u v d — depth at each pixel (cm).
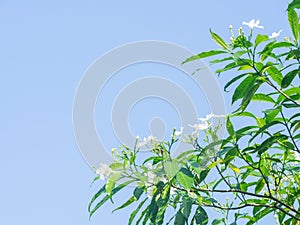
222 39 225
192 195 233
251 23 225
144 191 226
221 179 237
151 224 236
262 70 224
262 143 230
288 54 229
